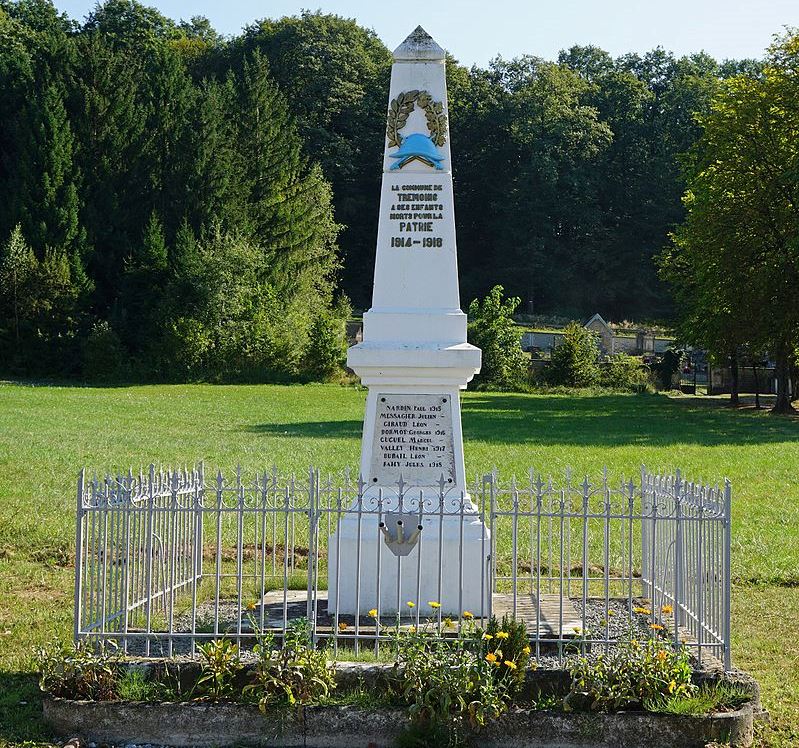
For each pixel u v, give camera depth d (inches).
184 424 1460.4
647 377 2662.4
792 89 1818.4
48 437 1197.1
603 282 3976.4
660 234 4030.5
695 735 322.0
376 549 432.1
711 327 1952.5
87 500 381.7
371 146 3873.0
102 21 4067.4
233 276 2659.9
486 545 427.8
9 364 2605.8
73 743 321.1
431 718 322.0
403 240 457.1
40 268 2632.9
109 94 2950.3
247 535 657.0
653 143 4325.8
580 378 2583.7
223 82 3853.3
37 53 3125.0
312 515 378.0
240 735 328.5
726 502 365.4
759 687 368.2
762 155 1849.2
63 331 2647.6
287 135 3238.2
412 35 463.5
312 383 2600.9
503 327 2576.3
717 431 1460.4
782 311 1838.1
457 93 4109.3
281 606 452.4
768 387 2583.7
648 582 475.2
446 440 447.5
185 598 481.1
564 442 1259.8
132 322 2714.1
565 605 454.9
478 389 2529.5
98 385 2402.8
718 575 375.6
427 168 457.1
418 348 442.3
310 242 3171.8
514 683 337.4
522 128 3973.9
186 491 422.9
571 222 3973.9
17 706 351.3
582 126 4037.9
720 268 1875.0
